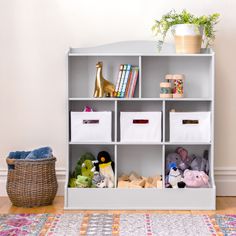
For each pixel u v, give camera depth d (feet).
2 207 10.02
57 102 10.96
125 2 10.92
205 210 9.89
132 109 10.83
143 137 10.22
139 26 10.92
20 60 10.92
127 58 10.75
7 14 10.90
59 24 10.92
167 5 10.92
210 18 10.27
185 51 10.22
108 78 10.80
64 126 10.98
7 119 10.96
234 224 8.77
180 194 9.99
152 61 10.77
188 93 10.82
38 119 10.98
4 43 10.92
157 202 10.00
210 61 10.46
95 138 10.22
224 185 11.00
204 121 10.18
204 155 10.67
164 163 10.16
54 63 10.93
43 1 10.91
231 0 10.92
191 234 8.20
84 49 10.70
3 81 10.92
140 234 8.21
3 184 10.98
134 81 10.36
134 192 10.00
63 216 9.28
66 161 10.90
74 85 10.81
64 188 10.68
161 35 10.91
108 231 8.36
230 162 11.00
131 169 10.89
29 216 9.25
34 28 10.92
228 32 10.93
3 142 10.96
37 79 10.94
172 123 10.15
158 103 10.82
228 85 10.96
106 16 10.92
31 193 9.92
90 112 10.18
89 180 10.11
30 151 10.53
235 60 10.93
